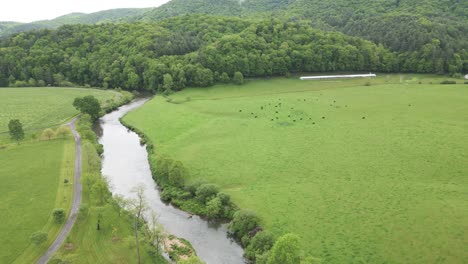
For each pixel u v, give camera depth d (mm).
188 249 59469
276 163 86438
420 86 152375
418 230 58406
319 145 95062
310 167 83312
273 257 44500
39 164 89562
